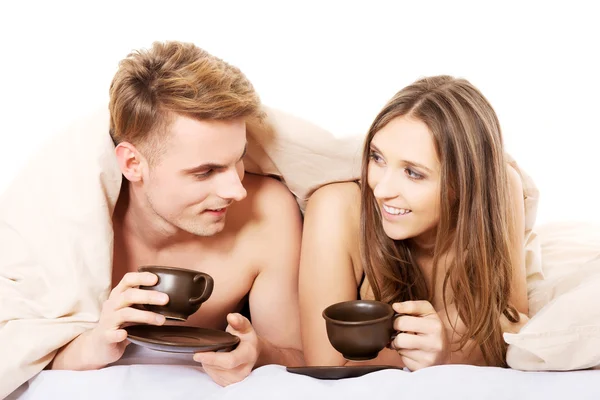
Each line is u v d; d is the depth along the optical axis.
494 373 1.37
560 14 3.10
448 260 1.72
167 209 1.61
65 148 1.67
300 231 1.87
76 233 1.61
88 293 1.59
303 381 1.39
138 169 1.62
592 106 3.11
